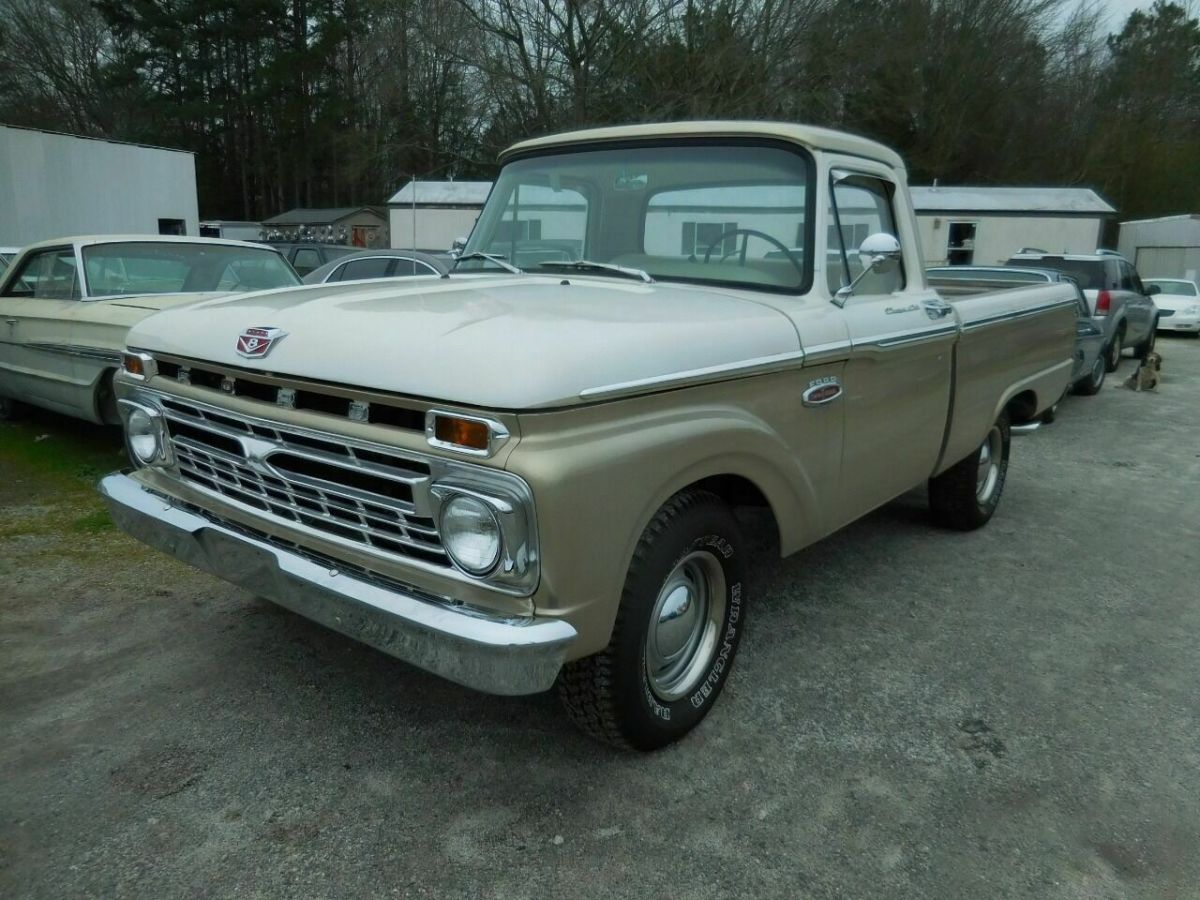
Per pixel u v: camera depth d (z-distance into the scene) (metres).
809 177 3.56
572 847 2.70
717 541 3.14
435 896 2.50
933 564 5.14
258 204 49.19
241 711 3.37
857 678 3.77
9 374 7.39
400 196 27.09
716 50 24.09
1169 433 9.48
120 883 2.51
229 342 3.01
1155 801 3.00
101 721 3.29
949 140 37.53
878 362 3.79
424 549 2.58
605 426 2.55
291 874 2.56
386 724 3.31
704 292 3.49
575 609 2.52
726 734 3.32
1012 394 5.34
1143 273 32.91
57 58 48.28
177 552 3.26
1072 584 4.90
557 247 4.14
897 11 33.38
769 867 2.64
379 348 2.63
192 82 45.53
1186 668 3.95
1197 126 43.56
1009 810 2.93
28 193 18.22
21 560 4.76
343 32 42.09
